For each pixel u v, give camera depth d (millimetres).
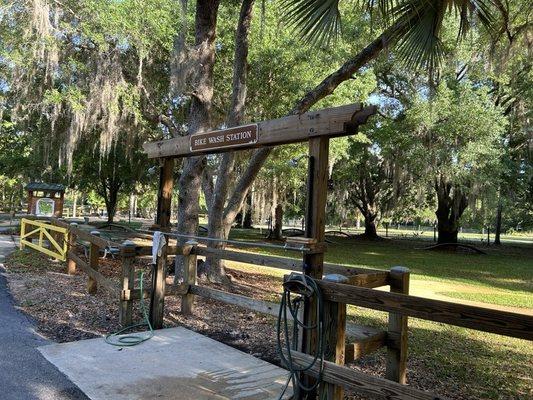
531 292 11000
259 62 11461
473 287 11508
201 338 4898
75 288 7180
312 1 5332
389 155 21812
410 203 28703
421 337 6246
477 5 6047
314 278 3357
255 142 4133
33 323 5176
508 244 34875
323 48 8078
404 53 6191
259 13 11156
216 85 12844
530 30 7773
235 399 3400
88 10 12031
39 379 3600
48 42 11727
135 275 8750
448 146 19328
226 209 9141
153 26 11891
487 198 20078
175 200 29156
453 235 25844
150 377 3758
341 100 11406
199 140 4910
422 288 10945
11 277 8016
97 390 3447
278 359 4363
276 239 24578
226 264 12828
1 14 11852
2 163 22953
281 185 18938
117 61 12477
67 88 13031
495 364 5105
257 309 4613
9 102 15766
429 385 4184
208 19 8086
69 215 39969
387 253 20703
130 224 28594
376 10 6434
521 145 22359
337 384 2947
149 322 5219
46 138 15031
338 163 23391
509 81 17281
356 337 3854
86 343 4555
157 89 13875
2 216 31812
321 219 3559
